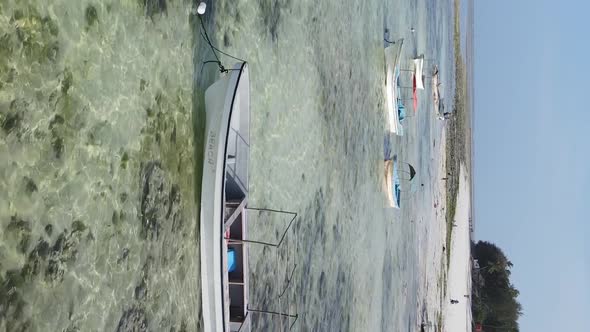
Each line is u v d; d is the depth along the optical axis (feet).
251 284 38.86
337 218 56.08
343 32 58.39
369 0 67.51
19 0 21.63
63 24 23.80
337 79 56.75
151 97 29.55
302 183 48.26
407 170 85.51
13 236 21.68
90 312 25.23
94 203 25.57
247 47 39.55
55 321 23.45
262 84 41.57
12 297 21.61
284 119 45.11
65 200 24.03
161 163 30.32
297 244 46.80
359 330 60.80
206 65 34.76
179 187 31.89
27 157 22.27
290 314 44.62
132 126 28.09
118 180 27.09
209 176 31.89
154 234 29.60
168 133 30.96
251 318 38.04
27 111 22.21
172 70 31.32
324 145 53.26
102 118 26.11
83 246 24.91
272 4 42.93
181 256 31.83
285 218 44.88
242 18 38.81
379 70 71.82
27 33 22.07
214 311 32.48
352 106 61.26
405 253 84.84
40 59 22.74
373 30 69.36
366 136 66.28
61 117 23.84
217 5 35.68
